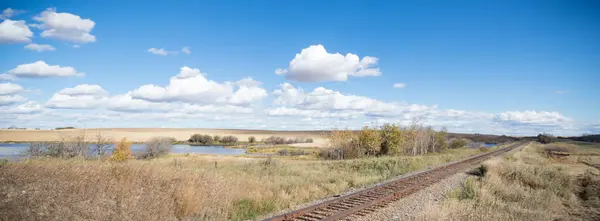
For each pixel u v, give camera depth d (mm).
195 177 13008
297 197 13938
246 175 19703
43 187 9227
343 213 10688
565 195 17375
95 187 10062
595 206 15398
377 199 12852
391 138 46750
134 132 144375
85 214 8461
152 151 46250
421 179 20297
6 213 7629
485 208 12297
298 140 136750
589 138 150125
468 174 23578
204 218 10523
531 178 19484
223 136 143000
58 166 10867
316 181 18766
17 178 9516
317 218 10352
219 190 12484
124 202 9477
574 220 12375
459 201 13445
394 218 10609
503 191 16094
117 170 11812
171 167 14227
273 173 23047
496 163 23359
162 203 10352
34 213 8000
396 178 21109
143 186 11180
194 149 99500
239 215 11141
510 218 11016
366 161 30500
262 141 140375
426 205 11781
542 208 13789
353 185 18562
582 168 30875
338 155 46812
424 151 58562
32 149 21750
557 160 41125
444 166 28734
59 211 8234
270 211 11992
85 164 11648
